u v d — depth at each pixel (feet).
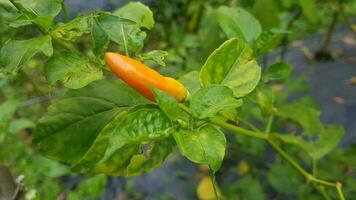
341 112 3.56
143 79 0.89
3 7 1.08
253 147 2.41
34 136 1.03
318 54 4.03
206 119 0.95
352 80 3.78
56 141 1.04
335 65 3.98
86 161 1.03
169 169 3.28
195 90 1.11
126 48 0.99
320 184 1.45
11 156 2.35
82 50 2.12
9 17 1.08
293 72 3.97
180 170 3.26
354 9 4.27
